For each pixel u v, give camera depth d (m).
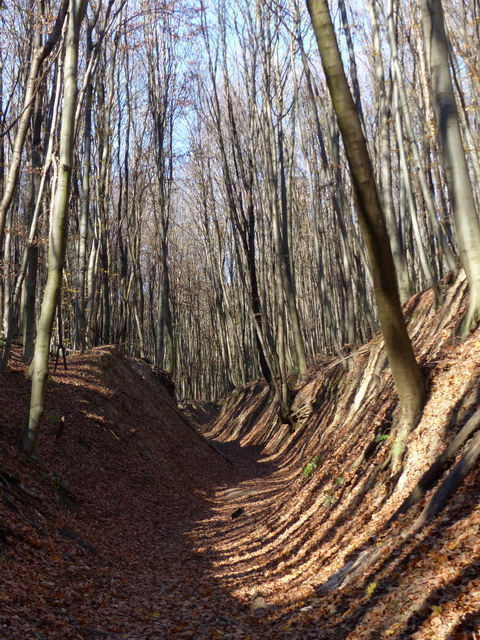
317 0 7.56
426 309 16.94
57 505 10.35
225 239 45.88
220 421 43.84
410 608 5.27
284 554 9.40
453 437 8.25
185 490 16.98
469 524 5.96
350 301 23.27
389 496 8.60
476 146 16.42
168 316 30.98
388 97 18.38
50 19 12.55
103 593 7.36
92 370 19.45
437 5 9.34
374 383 16.58
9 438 11.26
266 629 6.38
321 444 19.00
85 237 21.91
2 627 5.25
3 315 21.55
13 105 22.16
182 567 9.63
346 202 22.86
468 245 10.26
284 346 26.33
